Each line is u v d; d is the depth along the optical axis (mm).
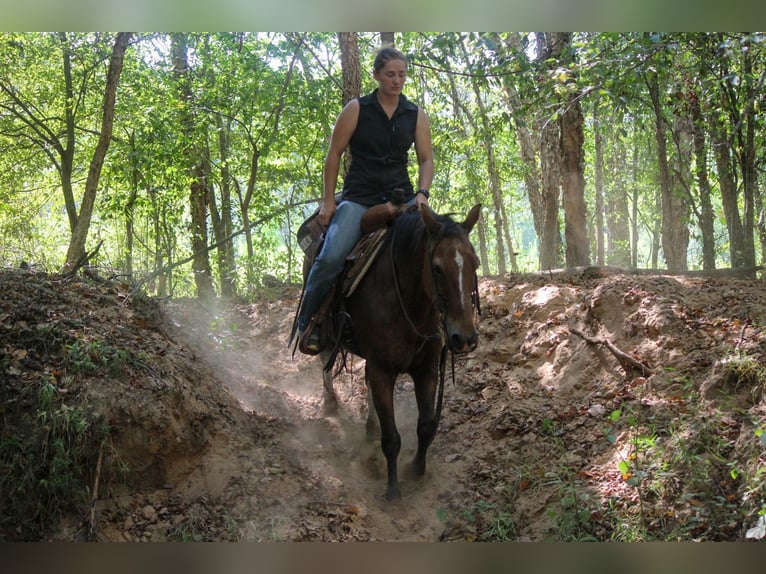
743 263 8656
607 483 4695
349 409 6746
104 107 9469
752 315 5684
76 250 8961
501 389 6430
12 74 15883
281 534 4570
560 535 4410
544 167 11688
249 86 13375
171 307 7629
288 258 14500
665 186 10938
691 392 5059
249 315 9422
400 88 5160
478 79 9461
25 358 4898
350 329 5277
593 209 24000
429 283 4492
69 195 15578
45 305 5477
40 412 4551
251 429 5598
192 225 14320
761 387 4699
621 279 6602
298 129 14234
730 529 4008
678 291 6277
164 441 4785
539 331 6906
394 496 5031
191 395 5254
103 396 4730
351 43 10500
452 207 18172
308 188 16391
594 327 6418
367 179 5367
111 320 5676
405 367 5059
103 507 4508
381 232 5086
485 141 15086
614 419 4742
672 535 4094
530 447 5418
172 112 13211
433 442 5918
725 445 4473
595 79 7605
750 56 7473
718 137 9180
